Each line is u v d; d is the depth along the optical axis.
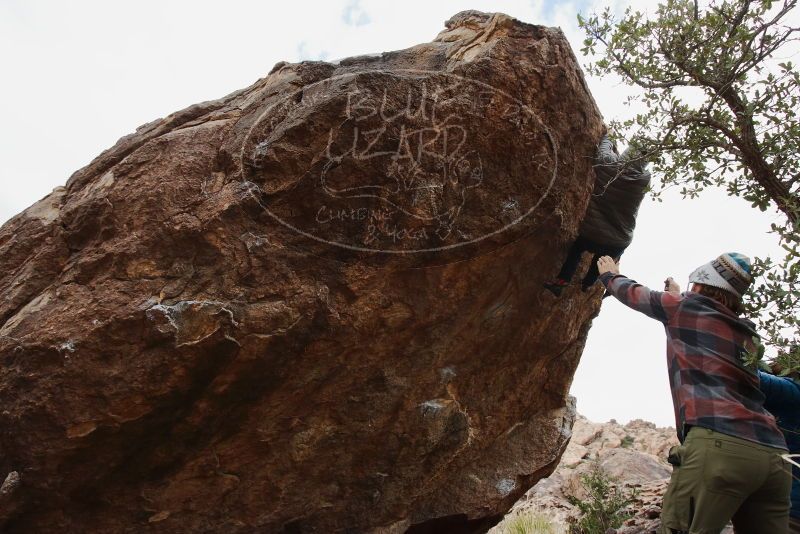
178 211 3.71
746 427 2.94
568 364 5.55
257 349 3.69
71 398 3.52
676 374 3.19
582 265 4.91
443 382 4.66
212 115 4.19
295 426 4.21
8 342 3.62
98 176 4.31
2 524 3.68
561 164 4.17
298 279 3.76
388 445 4.61
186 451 3.94
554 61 4.00
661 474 9.11
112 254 3.70
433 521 5.23
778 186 3.59
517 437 5.55
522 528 7.08
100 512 3.90
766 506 3.06
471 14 4.44
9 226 4.37
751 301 3.22
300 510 4.51
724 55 3.71
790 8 3.49
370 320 4.02
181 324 3.55
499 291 4.49
